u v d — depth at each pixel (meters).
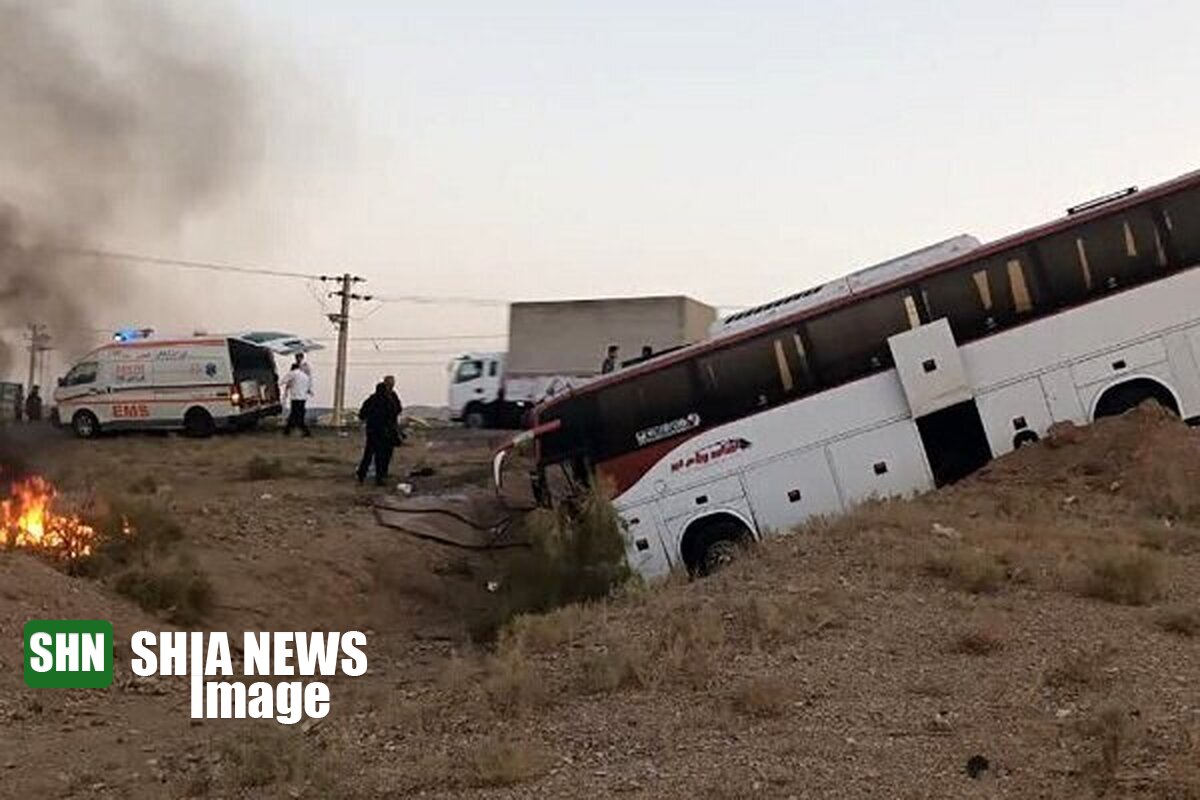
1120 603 10.72
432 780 7.72
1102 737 7.19
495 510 20.95
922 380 17.72
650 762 7.62
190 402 37.50
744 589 11.83
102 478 24.44
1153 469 15.55
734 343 18.19
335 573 18.55
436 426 44.00
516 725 8.73
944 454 17.72
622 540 16.80
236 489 24.30
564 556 16.59
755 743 7.77
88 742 10.77
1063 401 17.59
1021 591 11.16
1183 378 17.48
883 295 18.09
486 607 17.52
